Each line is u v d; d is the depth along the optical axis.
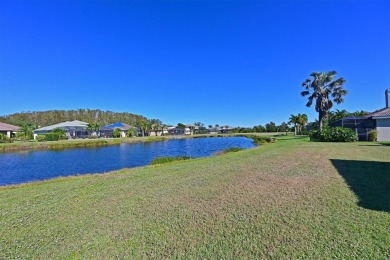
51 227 4.01
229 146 33.75
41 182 8.80
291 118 60.88
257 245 3.22
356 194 5.30
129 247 3.28
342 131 24.53
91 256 3.08
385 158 10.92
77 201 5.46
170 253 3.10
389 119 23.62
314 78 33.72
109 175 9.04
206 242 3.35
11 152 28.08
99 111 117.25
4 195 6.29
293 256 2.93
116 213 4.58
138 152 27.41
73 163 19.34
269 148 17.81
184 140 55.22
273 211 4.42
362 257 2.86
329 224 3.78
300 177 7.21
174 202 5.16
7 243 3.48
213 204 4.93
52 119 102.44
